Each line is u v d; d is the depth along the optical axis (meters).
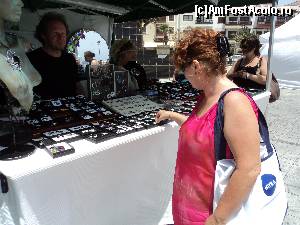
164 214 2.06
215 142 1.08
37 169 1.25
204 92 1.19
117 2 3.34
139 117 1.95
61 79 2.48
